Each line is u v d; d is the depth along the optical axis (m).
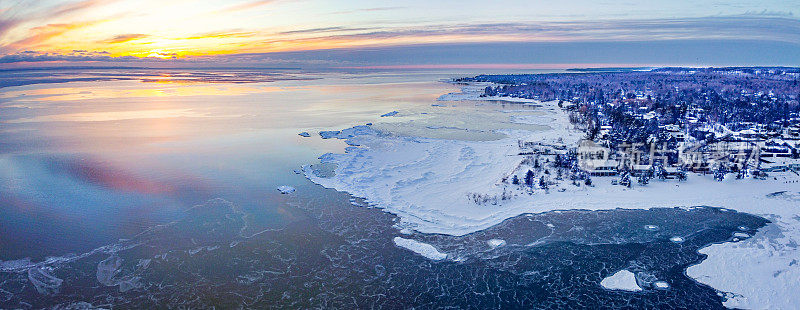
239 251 78.88
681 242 80.12
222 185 110.94
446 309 64.75
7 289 67.38
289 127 191.50
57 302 64.75
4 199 101.25
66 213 93.62
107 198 101.88
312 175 117.81
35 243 80.81
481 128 184.62
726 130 173.62
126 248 79.44
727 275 70.00
